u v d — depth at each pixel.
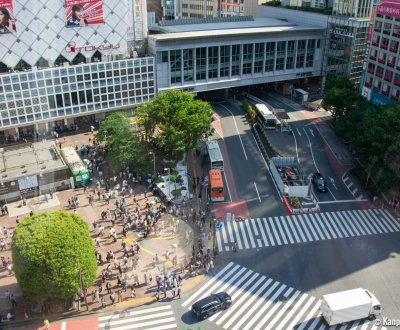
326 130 103.94
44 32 90.44
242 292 56.75
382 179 74.56
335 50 123.12
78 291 54.03
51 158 81.06
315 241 66.69
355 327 51.31
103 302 54.34
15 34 87.69
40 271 48.81
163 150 88.56
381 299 55.66
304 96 119.31
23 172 75.75
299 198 76.94
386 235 68.38
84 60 97.62
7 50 88.06
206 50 108.62
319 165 88.94
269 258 62.97
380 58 102.69
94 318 53.00
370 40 105.94
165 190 76.88
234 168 86.88
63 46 93.62
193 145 83.75
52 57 93.25
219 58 111.62
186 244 65.44
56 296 50.75
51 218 52.25
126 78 100.12
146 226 68.19
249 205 75.50
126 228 68.50
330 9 125.44
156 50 101.62
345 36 118.75
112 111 102.19
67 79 93.44
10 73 87.62
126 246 64.38
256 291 56.91
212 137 99.38
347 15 118.31
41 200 76.06
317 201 76.94
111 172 84.00
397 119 75.81
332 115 105.38
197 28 119.94
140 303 55.09
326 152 94.12
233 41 111.31
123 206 72.06
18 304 54.81
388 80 100.69
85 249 51.59
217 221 70.81
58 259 48.78
